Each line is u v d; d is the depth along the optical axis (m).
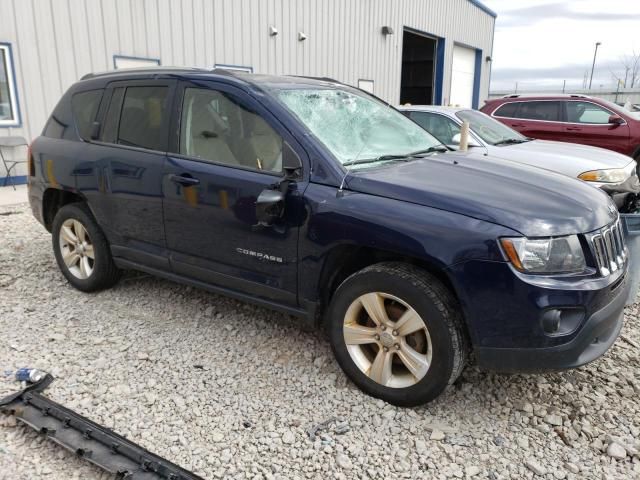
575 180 3.44
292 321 4.01
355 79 16.61
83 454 2.52
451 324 2.73
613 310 2.78
